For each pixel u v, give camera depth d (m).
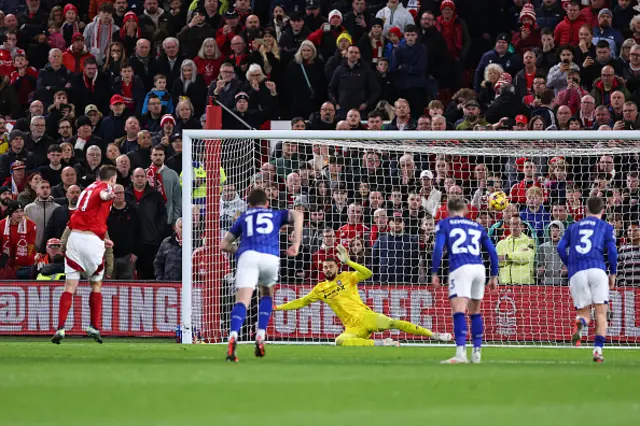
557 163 58.44
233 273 56.28
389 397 24.45
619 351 50.00
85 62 74.56
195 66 73.62
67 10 82.12
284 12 79.06
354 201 58.97
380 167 60.19
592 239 41.03
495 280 38.94
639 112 69.25
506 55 73.81
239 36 74.69
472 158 62.94
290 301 56.19
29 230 61.00
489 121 66.81
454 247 38.09
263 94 70.69
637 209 58.66
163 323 57.44
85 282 58.34
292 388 26.22
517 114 66.56
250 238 37.09
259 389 25.94
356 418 20.72
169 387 26.20
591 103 66.56
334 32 75.50
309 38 75.31
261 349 38.81
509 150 58.16
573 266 41.28
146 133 65.75
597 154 58.34
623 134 52.75
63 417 20.66
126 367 32.53
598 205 41.56
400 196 57.78
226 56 76.62
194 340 55.41
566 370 32.78
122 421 20.06
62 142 68.94
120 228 60.25
